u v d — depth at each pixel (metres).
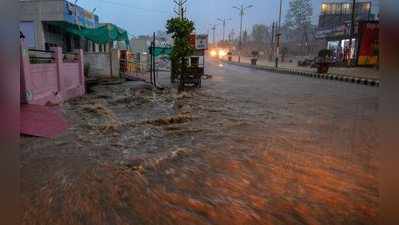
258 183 4.21
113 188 3.99
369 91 15.21
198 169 4.70
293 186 4.12
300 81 21.23
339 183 4.21
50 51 10.44
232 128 7.35
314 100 12.09
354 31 32.81
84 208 3.44
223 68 40.44
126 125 7.54
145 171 4.59
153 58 17.38
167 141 6.22
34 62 9.88
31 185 3.97
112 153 5.41
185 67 15.88
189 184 4.16
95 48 28.67
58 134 6.54
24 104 8.04
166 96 12.98
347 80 20.59
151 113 9.17
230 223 3.21
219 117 8.66
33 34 18.66
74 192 3.82
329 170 4.68
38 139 6.09
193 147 5.80
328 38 39.94
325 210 3.47
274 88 16.56
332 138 6.46
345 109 10.10
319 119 8.41
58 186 3.97
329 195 3.86
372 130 7.14
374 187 4.07
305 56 70.44
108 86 16.36
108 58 19.75
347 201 3.69
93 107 9.95
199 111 9.59
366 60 29.39
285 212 3.44
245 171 4.64
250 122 8.00
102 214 3.33
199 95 13.48
